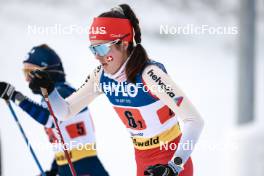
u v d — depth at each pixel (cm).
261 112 3184
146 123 750
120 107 764
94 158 909
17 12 4534
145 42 4688
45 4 4825
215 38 5109
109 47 716
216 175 1510
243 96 2000
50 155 1755
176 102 694
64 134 876
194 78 3953
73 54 3738
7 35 3962
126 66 718
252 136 1249
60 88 873
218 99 3375
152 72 707
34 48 893
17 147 1934
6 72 3228
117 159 1587
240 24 2012
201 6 5559
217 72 4241
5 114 2303
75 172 836
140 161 788
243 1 1994
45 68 878
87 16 4759
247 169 1227
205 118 2805
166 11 5253
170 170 661
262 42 5100
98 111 2236
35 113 832
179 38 4959
